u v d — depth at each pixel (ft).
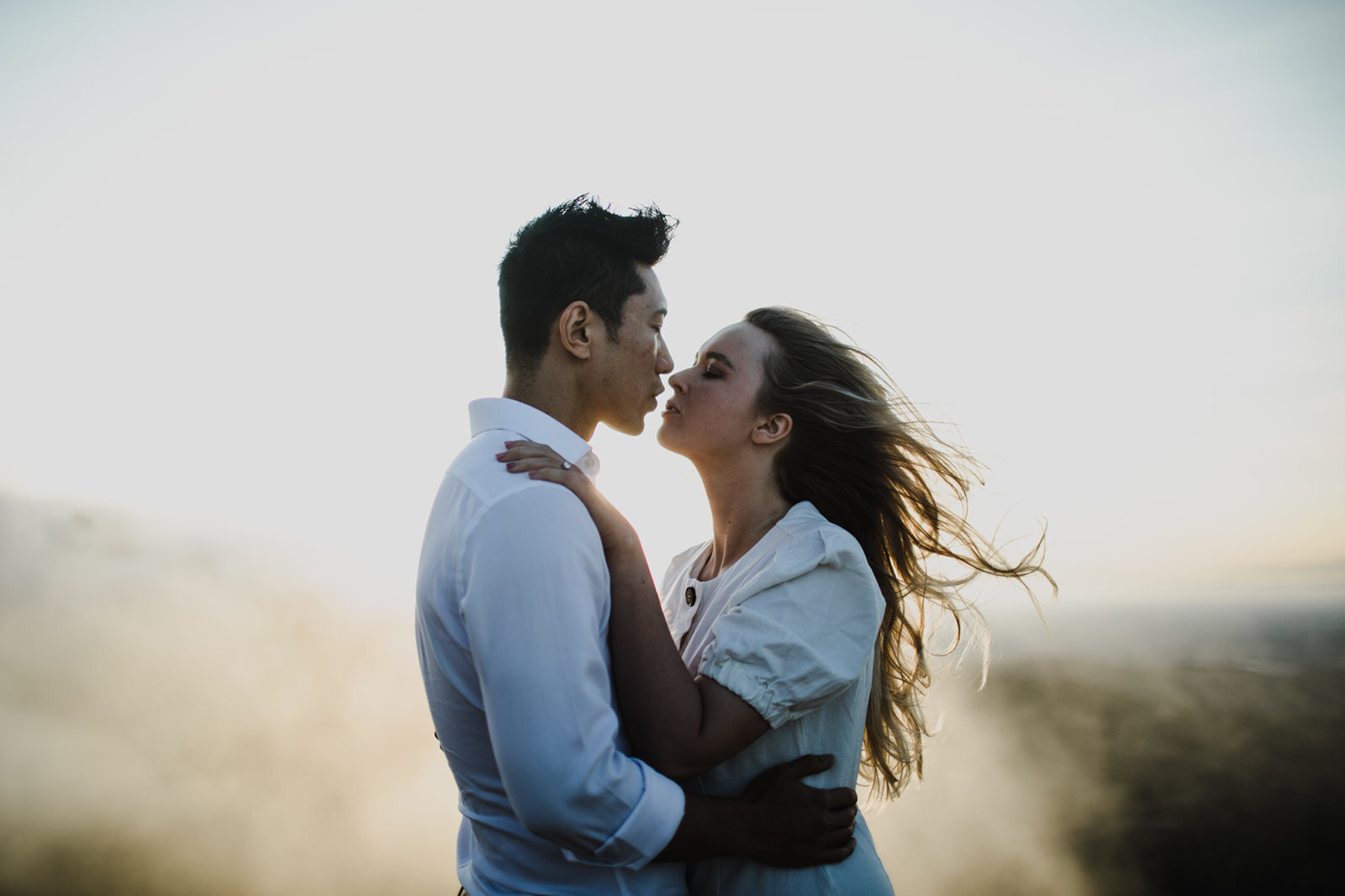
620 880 4.32
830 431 6.15
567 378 4.79
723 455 6.10
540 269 4.75
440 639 4.27
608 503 4.38
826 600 4.91
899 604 6.69
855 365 6.41
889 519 6.48
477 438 4.59
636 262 4.92
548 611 3.70
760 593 4.96
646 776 3.95
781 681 4.53
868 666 5.46
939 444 6.55
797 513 5.66
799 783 4.86
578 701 3.65
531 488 3.95
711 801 4.48
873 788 6.92
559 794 3.58
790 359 6.19
